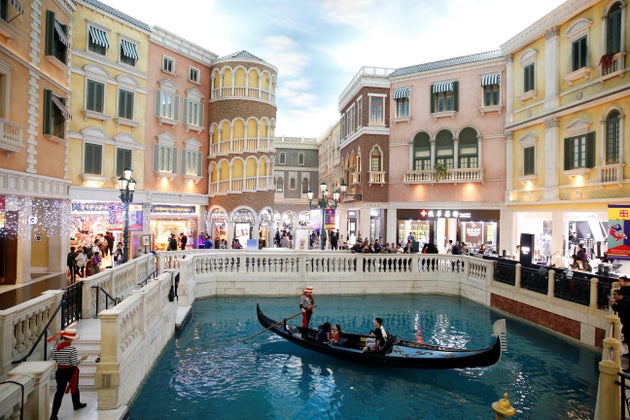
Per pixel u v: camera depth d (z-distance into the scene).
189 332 12.91
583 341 11.55
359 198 27.69
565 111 18.73
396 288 18.45
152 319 10.09
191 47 27.19
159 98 25.00
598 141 17.20
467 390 9.38
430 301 17.48
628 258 14.19
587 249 17.62
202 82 28.16
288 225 49.19
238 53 29.62
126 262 13.99
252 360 10.93
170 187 25.89
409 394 9.18
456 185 25.45
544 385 9.57
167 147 25.67
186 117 26.88
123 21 22.81
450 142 25.89
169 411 8.04
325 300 17.34
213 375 9.92
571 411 8.40
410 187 26.75
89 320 10.34
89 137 21.27
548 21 19.70
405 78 26.95
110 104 22.48
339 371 10.34
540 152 20.86
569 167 18.75
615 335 9.45
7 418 4.28
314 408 8.51
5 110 13.34
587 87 17.66
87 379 7.88
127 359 7.64
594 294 11.36
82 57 21.05
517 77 22.69
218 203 27.66
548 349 11.83
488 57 24.62
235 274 17.45
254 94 28.14
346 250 20.66
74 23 20.75
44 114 15.91
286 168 52.31
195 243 27.66
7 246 14.67
